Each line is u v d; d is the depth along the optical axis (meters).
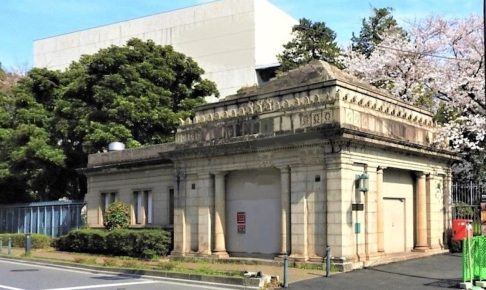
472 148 28.94
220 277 18.14
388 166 22.66
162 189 28.95
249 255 23.48
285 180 21.84
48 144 39.47
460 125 29.08
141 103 36.75
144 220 29.92
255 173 23.61
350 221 20.31
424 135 25.69
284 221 21.73
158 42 66.56
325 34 45.66
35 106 41.31
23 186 42.97
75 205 35.78
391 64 34.38
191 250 25.28
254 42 59.94
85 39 73.94
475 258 16.45
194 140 25.47
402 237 24.27
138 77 38.06
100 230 29.78
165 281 19.31
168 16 66.25
